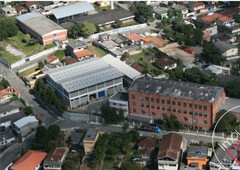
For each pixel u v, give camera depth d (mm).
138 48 199500
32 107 167125
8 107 160250
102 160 133375
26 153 135875
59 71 173625
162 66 181375
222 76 168500
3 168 137375
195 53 194250
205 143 136125
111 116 149750
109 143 136750
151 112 149750
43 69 184875
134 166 126250
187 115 144000
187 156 125750
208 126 141875
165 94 145000
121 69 176500
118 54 191625
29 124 151125
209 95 141250
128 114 154250
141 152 132000
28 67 192875
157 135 143375
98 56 197500
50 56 198250
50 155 133875
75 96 159875
